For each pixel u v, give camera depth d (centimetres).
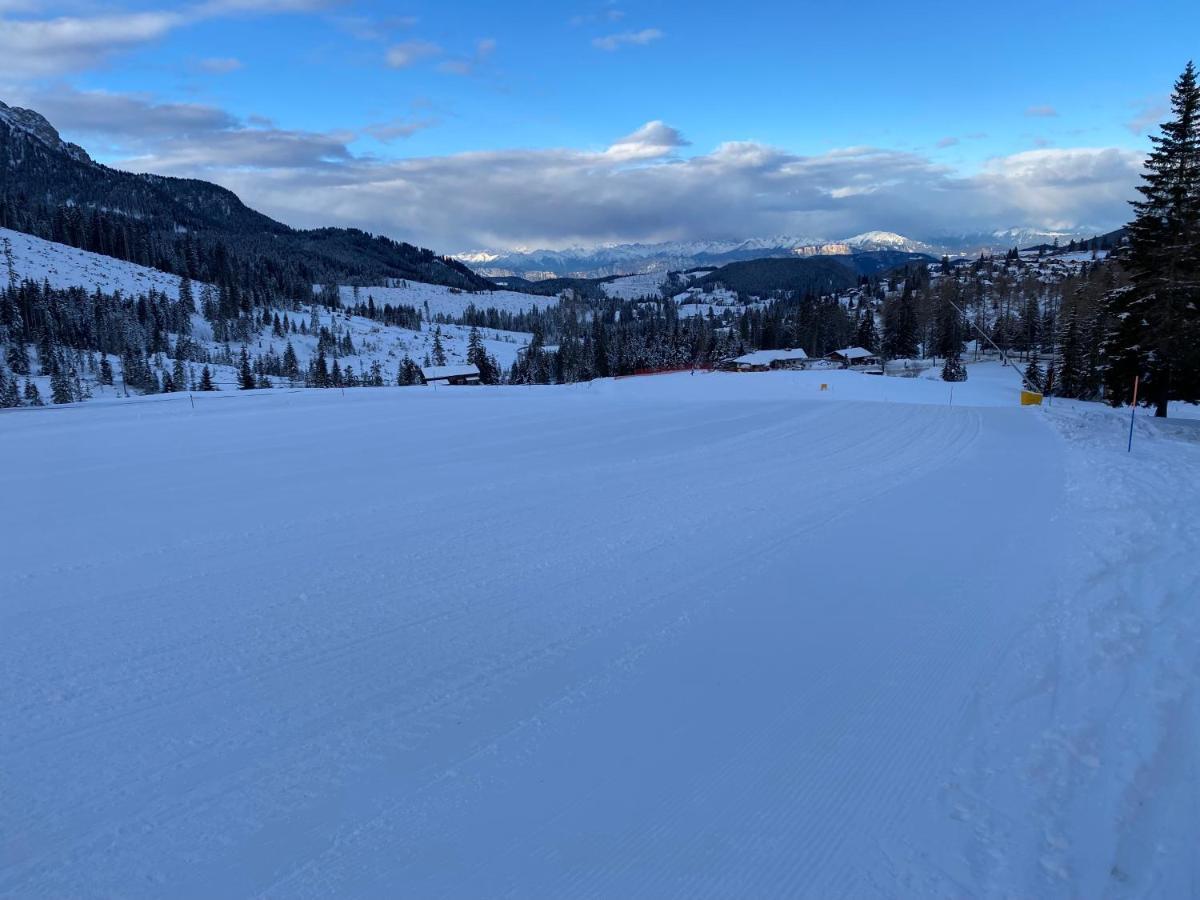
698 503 1087
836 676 527
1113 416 2278
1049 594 686
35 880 328
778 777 404
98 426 2144
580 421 2214
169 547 869
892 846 346
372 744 443
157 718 475
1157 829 349
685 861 337
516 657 566
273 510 1055
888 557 814
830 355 9575
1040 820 361
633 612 657
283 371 12475
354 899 314
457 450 1641
